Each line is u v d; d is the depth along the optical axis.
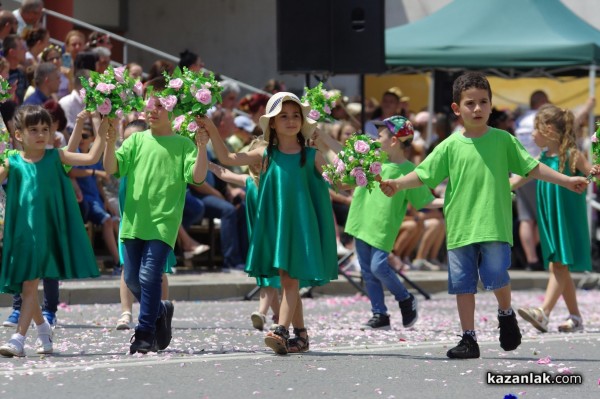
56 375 13.42
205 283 25.17
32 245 15.12
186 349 16.27
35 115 15.22
